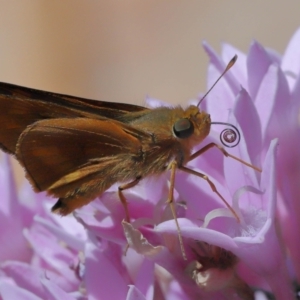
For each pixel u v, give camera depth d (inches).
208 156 9.0
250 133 8.8
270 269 8.7
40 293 9.1
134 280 8.9
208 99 9.1
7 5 20.1
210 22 18.4
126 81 18.4
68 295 8.7
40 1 19.9
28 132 8.8
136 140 8.8
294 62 9.2
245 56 9.3
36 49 19.6
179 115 8.8
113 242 8.9
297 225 9.0
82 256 9.1
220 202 8.8
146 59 18.6
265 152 8.9
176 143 8.8
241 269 8.8
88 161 8.9
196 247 8.8
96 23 19.5
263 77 9.0
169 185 8.8
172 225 8.6
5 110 8.9
